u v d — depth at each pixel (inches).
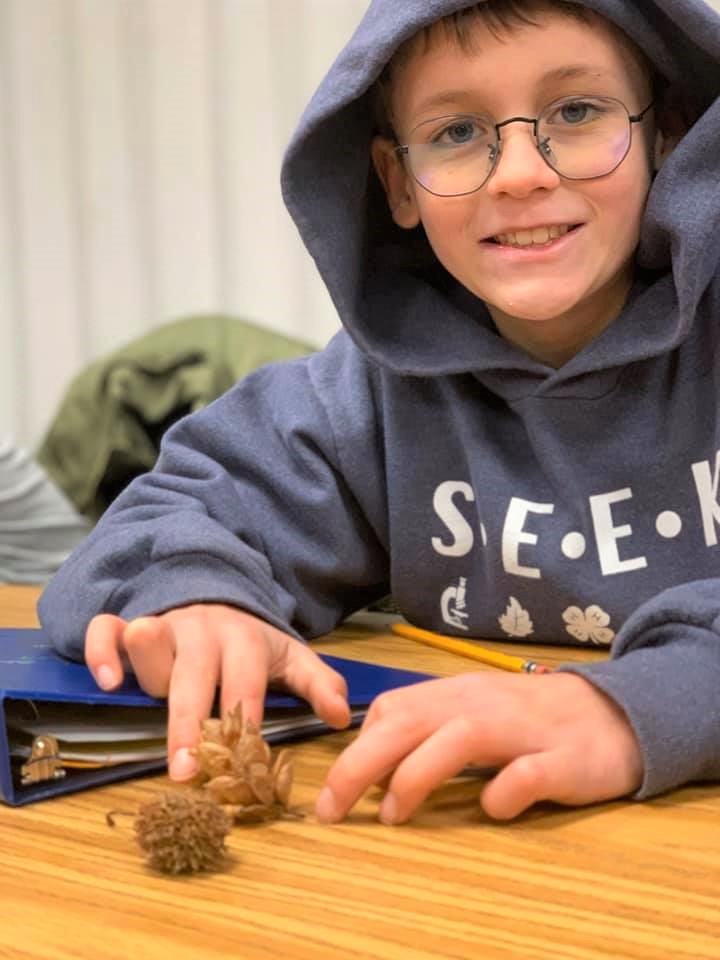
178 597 29.3
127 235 88.4
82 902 18.0
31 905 17.9
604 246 32.9
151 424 71.7
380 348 36.0
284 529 37.5
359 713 27.5
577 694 23.1
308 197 34.4
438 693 22.9
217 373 70.1
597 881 18.6
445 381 36.8
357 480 37.6
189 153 85.2
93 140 88.0
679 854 19.7
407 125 33.9
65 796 23.1
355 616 41.9
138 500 36.6
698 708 22.9
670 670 23.5
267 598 31.3
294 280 83.5
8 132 89.9
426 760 21.3
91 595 30.7
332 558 37.4
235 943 16.5
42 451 77.2
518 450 35.9
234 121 83.5
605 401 34.5
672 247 32.0
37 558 74.5
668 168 31.7
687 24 31.0
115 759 24.0
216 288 85.9
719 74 32.9
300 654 28.0
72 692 24.1
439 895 18.1
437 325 36.1
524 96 31.7
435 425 37.1
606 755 22.1
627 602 33.6
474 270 34.0
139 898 18.1
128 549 31.8
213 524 33.2
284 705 26.5
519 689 23.1
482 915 17.3
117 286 89.4
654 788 22.3
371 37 31.9
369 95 35.4
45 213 90.2
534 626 35.6
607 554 34.0
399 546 37.4
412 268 38.4
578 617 34.6
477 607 36.6
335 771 21.6
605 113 32.3
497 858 19.6
